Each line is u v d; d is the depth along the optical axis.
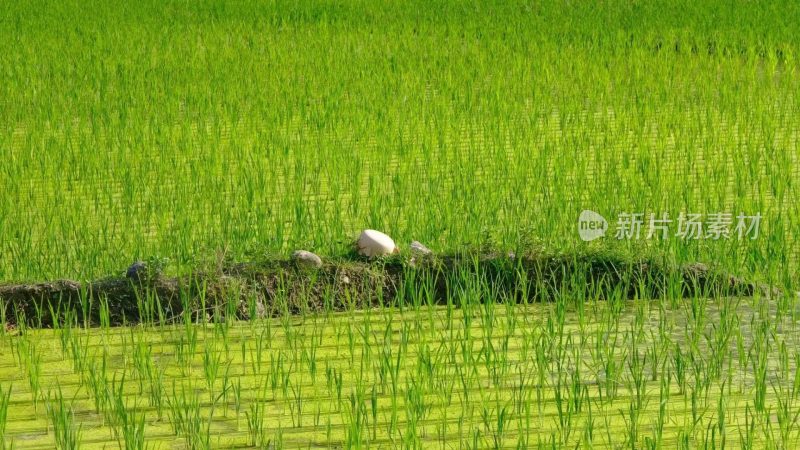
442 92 23.36
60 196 16.34
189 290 12.36
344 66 26.47
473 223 14.33
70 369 10.90
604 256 13.11
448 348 11.26
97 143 19.03
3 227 14.62
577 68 25.36
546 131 20.00
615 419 9.62
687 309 11.98
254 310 11.88
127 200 15.37
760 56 27.58
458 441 9.24
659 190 15.53
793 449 8.95
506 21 33.16
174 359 11.11
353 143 19.12
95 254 13.32
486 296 12.11
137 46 29.98
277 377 10.37
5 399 9.81
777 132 19.92
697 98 22.59
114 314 12.34
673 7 35.16
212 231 14.45
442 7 36.72
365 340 10.77
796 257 13.60
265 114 21.70
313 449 9.13
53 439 9.41
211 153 18.16
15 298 12.35
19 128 21.50
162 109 22.27
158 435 9.43
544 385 10.33
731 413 9.70
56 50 29.41
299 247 13.70
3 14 36.28
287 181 16.72
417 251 13.30
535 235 13.95
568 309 12.28
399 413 9.80
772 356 10.87
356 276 12.84
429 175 16.75
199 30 32.69
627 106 21.94
